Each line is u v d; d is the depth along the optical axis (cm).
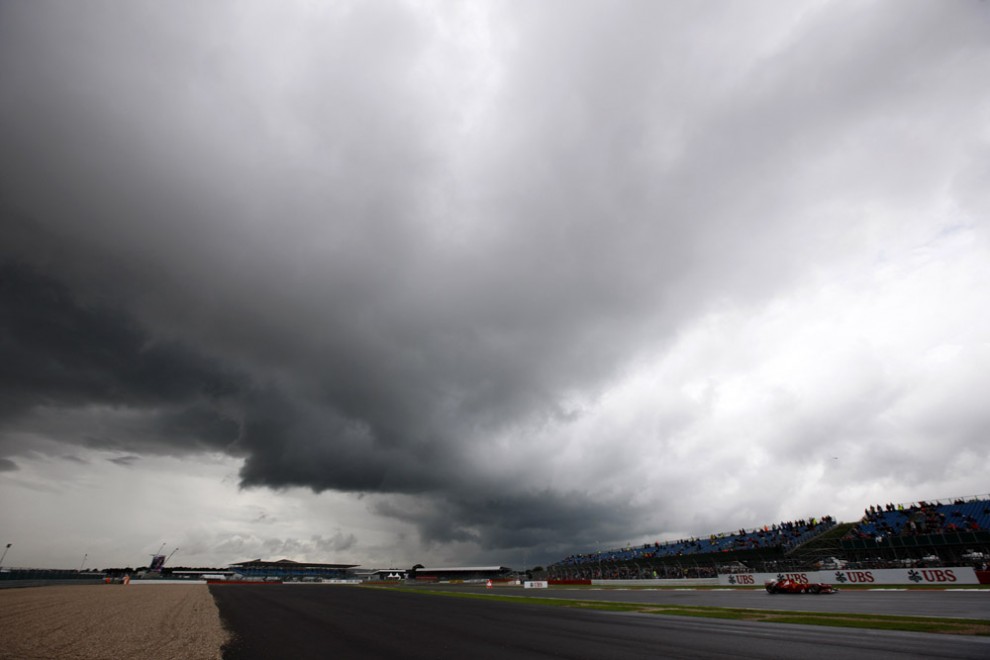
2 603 3609
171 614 3297
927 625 2102
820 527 7012
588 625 2605
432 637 2241
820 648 1730
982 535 4762
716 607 3322
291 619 3048
